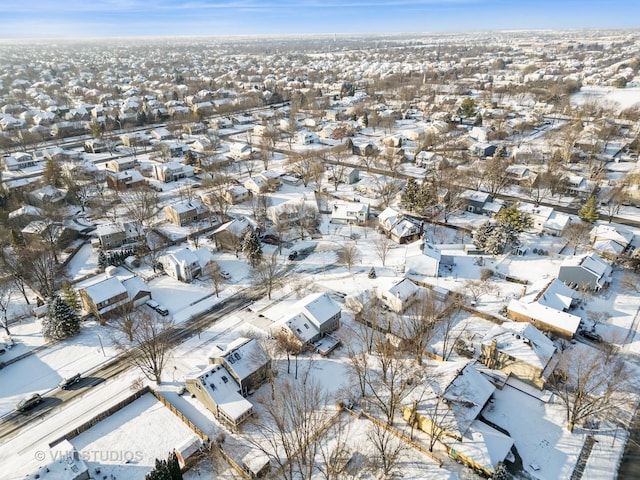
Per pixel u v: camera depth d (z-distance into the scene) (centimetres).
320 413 5419
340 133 17825
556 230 9644
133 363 6331
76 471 4488
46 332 6700
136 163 14375
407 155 15288
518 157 14088
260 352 5891
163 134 18062
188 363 6300
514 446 4997
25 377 6078
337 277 8419
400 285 7419
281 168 14400
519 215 9475
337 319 6906
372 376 5966
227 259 9175
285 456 4850
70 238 9800
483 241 9038
